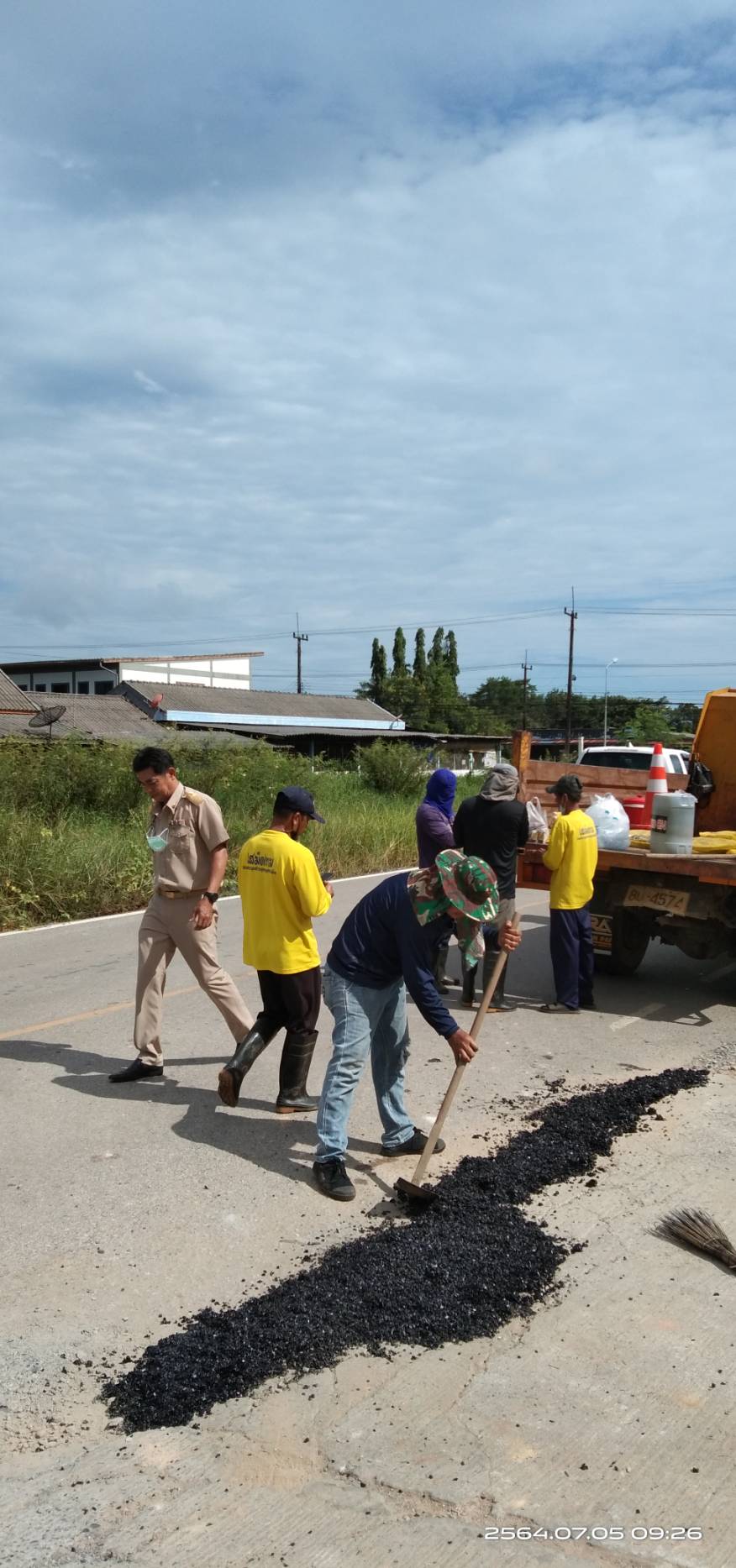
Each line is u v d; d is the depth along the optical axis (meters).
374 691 82.50
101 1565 2.49
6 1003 7.67
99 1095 5.60
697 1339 3.40
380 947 4.44
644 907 7.68
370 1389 3.14
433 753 29.97
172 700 41.97
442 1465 2.81
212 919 5.67
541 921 11.55
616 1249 3.98
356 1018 4.45
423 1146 4.84
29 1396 3.12
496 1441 2.90
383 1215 4.24
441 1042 6.79
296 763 23.14
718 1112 5.40
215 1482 2.77
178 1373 3.17
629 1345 3.36
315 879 5.14
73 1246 3.97
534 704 95.50
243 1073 5.14
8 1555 2.52
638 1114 5.33
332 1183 4.40
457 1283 3.64
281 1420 3.01
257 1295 3.63
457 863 4.16
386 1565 2.48
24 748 17.39
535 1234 4.00
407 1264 3.73
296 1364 3.25
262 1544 2.55
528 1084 5.86
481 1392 3.12
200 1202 4.34
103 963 9.15
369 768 27.42
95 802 16.92
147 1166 4.68
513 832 7.30
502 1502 2.67
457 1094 5.69
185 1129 5.12
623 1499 2.68
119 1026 7.00
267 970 5.25
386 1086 4.77
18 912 11.32
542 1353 3.32
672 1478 2.76
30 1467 2.85
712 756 9.23
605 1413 3.02
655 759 8.76
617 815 7.82
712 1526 2.59
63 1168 4.66
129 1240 4.02
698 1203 4.36
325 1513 2.65
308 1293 3.56
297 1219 4.19
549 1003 7.79
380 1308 3.50
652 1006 7.68
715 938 7.67
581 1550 2.51
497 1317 3.50
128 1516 2.65
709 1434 2.93
